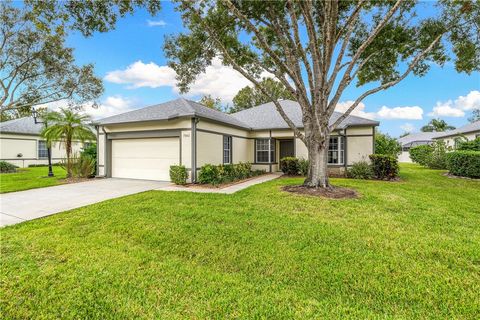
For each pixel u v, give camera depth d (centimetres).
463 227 482
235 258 366
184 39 869
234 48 922
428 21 843
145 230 468
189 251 391
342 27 802
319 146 812
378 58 935
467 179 1145
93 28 716
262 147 1555
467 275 315
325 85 793
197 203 664
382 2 806
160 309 254
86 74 1575
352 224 496
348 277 314
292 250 386
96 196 776
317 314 246
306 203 654
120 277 312
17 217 559
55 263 347
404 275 316
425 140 3344
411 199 704
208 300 269
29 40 1370
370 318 241
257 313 247
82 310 254
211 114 1268
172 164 1097
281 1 743
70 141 1245
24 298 270
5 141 1933
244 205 641
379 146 1691
